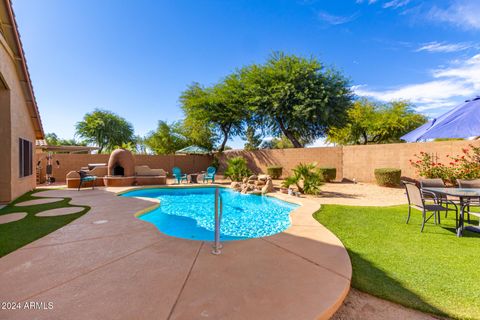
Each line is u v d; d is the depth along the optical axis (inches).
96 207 299.1
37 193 422.0
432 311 99.0
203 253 151.3
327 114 688.4
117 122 1282.0
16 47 344.5
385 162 547.8
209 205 380.5
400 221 241.3
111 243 169.2
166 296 101.7
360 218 251.8
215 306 94.7
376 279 124.4
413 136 229.3
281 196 397.7
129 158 559.5
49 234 189.6
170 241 173.8
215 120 857.5
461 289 114.9
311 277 120.3
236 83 815.7
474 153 406.3
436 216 243.1
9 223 223.0
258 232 249.1
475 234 200.1
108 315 89.1
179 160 871.7
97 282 113.7
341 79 752.3
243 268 130.0
